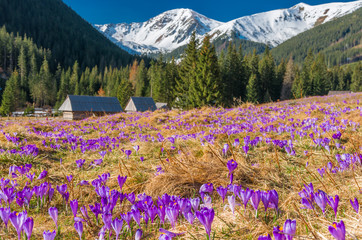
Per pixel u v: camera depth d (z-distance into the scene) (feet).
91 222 8.48
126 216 7.11
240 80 247.09
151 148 21.26
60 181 14.05
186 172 12.41
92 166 17.24
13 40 512.22
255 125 30.73
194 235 7.33
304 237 6.26
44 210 9.71
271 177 12.46
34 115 210.59
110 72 494.18
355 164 11.65
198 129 31.63
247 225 7.63
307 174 12.49
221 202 9.93
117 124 45.65
